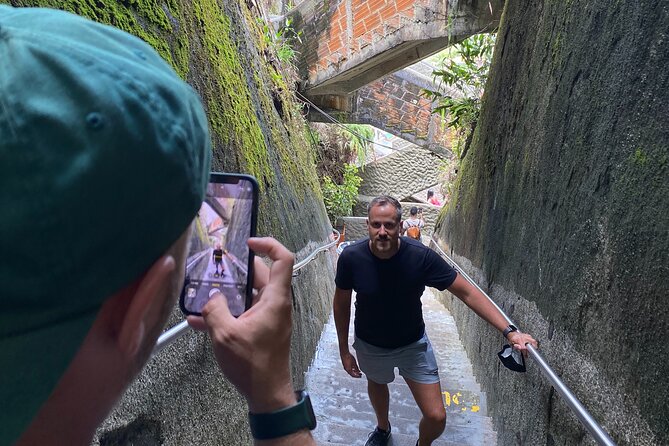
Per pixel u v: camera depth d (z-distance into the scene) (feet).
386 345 8.82
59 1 4.75
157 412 5.12
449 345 18.34
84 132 1.45
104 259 1.51
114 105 1.49
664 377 4.41
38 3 4.41
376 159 52.90
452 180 32.45
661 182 4.89
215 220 2.72
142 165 1.52
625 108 5.88
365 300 8.67
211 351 6.82
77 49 1.55
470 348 16.38
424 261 8.31
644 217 5.09
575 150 7.40
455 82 23.59
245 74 13.33
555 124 8.54
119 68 1.57
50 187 1.41
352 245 8.88
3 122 1.43
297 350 12.62
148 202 1.56
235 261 2.68
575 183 7.27
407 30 22.04
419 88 34.35
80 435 1.67
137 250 1.58
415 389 8.92
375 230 8.14
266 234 11.00
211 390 6.67
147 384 4.97
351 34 25.79
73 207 1.43
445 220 27.22
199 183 1.77
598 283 6.07
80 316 1.53
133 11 6.21
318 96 32.32
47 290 1.44
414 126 35.04
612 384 5.42
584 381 6.12
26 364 1.46
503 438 10.21
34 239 1.41
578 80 7.66
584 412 5.24
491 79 16.44
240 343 2.30
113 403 1.76
